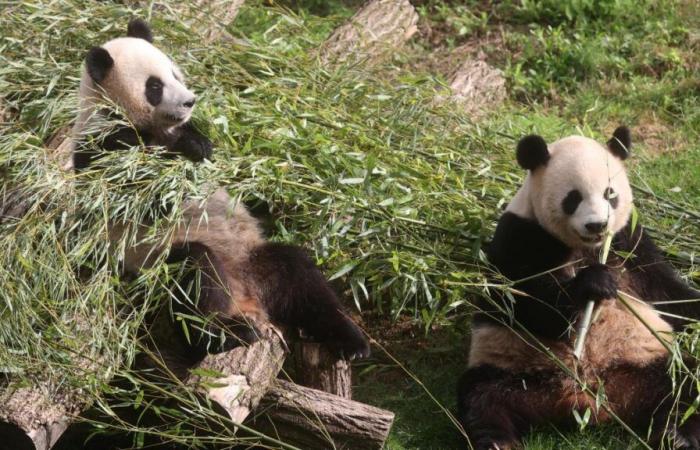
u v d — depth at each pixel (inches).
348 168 363.6
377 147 387.2
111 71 351.3
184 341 315.3
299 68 438.9
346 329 331.9
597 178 324.2
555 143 341.1
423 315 336.8
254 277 339.3
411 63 601.6
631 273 344.8
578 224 322.0
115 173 333.1
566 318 328.5
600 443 323.3
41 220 313.7
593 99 562.6
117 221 331.0
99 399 286.8
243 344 310.3
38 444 277.7
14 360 286.2
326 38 521.0
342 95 426.0
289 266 338.0
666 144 523.2
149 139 357.7
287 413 300.8
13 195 343.3
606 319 331.3
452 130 432.8
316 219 350.6
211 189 336.8
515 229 338.3
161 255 313.7
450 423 339.0
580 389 325.1
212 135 379.2
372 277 347.3
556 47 610.2
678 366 313.7
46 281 302.2
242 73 428.1
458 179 376.2
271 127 389.1
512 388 328.8
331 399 303.7
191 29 434.0
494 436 316.2
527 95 578.9
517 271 336.5
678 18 624.4
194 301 312.8
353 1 673.0
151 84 353.7
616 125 543.5
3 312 292.0
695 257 372.8
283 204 368.8
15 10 429.1
